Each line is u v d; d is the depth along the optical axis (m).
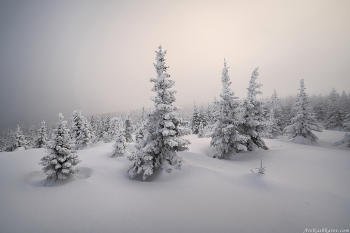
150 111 12.57
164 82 12.62
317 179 11.19
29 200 7.53
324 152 17.09
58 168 10.27
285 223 6.10
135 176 12.62
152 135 12.79
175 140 12.49
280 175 12.51
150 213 6.77
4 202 7.28
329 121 49.22
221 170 12.82
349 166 12.93
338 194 8.61
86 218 6.26
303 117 28.42
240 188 9.28
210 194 8.61
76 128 31.81
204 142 31.23
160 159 13.12
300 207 7.27
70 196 8.01
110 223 5.99
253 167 15.03
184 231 5.62
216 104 20.28
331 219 6.37
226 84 19.78
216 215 6.66
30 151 20.16
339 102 47.88
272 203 7.62
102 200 7.75
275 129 41.81
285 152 18.23
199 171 11.67
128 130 37.50
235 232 5.59
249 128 21.73
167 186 9.94
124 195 8.52
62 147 10.41
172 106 12.59
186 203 7.69
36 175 11.88
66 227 5.70
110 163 16.44
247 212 6.86
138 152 12.38
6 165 13.48
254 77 21.47
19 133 35.28
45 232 5.42
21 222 5.92
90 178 11.16
